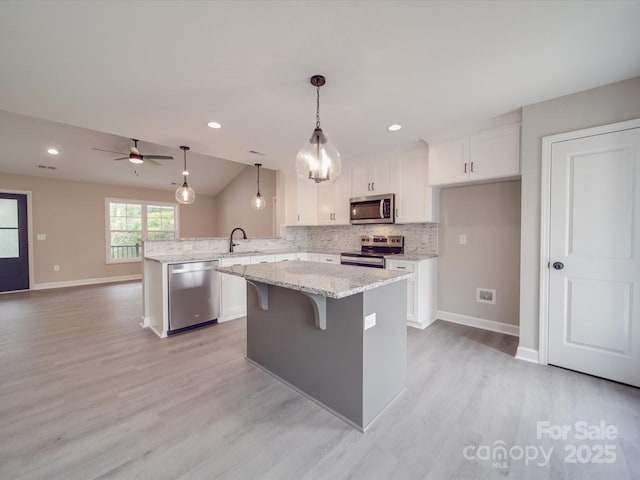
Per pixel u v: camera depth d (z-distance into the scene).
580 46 1.60
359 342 1.62
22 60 1.69
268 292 2.24
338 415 1.74
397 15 1.35
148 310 3.35
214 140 3.18
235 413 1.78
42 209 5.75
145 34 1.48
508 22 1.40
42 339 2.97
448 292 3.51
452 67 1.80
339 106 2.34
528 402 1.85
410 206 3.48
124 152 5.29
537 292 2.36
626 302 2.01
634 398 1.87
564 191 2.21
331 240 4.79
